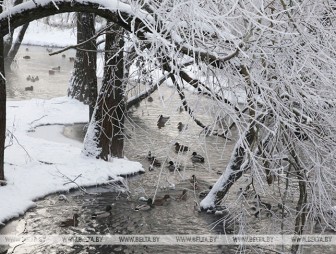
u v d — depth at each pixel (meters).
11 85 25.98
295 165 6.96
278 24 5.73
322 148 6.66
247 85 5.79
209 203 11.11
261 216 10.10
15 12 8.92
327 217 7.69
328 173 6.98
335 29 6.34
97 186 12.52
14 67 31.91
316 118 6.55
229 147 15.87
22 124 17.75
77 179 12.59
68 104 21.34
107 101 13.55
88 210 11.04
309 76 6.11
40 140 15.73
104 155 14.00
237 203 8.70
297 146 6.90
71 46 7.62
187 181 13.01
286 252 8.62
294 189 9.70
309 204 7.38
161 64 5.61
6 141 15.02
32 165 13.05
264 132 6.96
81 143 16.41
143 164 14.30
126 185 12.09
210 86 5.84
